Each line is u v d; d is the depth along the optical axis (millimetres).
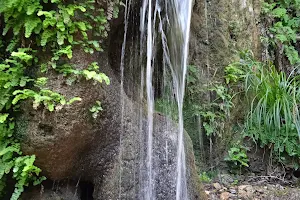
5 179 2828
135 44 3797
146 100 3842
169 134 3506
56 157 2793
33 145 2707
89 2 2877
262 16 5793
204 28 5086
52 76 2754
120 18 3375
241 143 4867
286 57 5828
